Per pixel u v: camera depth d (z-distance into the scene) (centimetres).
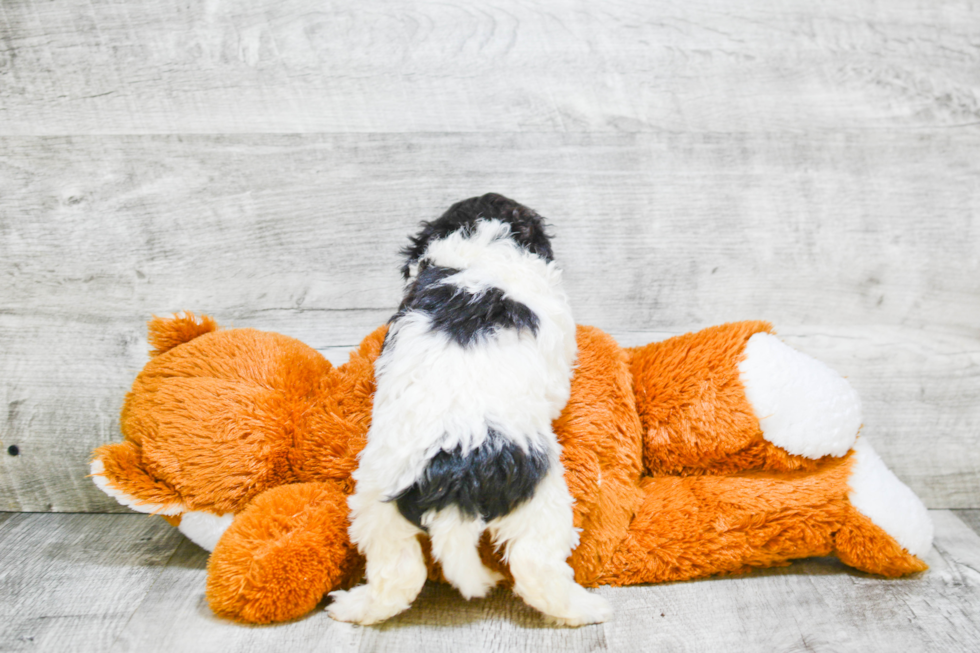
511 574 120
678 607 129
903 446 174
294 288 168
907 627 125
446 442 109
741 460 138
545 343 121
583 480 128
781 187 167
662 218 168
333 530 126
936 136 166
